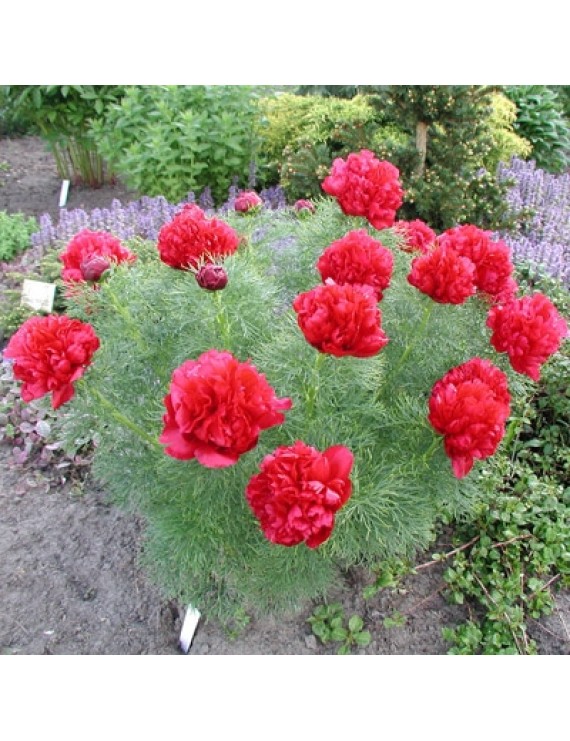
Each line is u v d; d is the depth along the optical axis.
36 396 1.48
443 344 1.85
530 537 2.27
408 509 1.75
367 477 1.72
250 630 2.04
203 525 1.71
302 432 1.65
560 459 2.60
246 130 4.33
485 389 1.46
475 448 1.45
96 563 2.24
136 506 2.02
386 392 1.90
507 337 1.67
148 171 4.14
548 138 5.58
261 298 1.75
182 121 4.17
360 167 1.83
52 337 1.48
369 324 1.34
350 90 5.21
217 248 1.75
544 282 3.20
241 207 2.29
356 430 1.75
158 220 3.75
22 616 2.08
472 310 1.92
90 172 5.18
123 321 1.83
